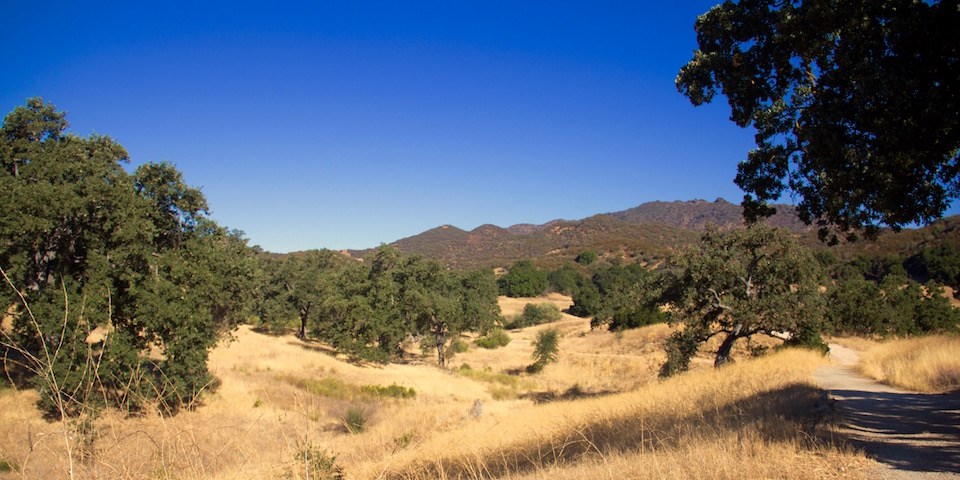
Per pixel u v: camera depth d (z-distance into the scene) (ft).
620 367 143.13
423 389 108.27
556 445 32.63
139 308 71.87
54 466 11.25
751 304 82.38
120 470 11.69
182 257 84.17
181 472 12.85
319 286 174.60
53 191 68.64
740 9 38.24
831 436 24.32
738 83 37.29
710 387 49.29
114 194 74.64
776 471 18.98
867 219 34.42
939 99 28.78
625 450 26.55
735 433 24.11
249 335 156.35
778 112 36.01
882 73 29.94
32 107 82.23
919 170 31.48
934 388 44.68
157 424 12.85
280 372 107.24
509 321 321.73
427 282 176.65
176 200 91.20
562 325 278.87
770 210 38.93
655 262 485.15
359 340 141.90
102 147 91.09
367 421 48.93
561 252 599.98
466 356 195.31
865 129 31.91
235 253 99.45
